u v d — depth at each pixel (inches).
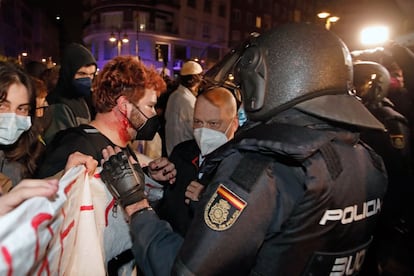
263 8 1855.3
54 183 32.9
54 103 110.8
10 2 1720.0
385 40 96.3
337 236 37.0
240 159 38.4
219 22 1711.4
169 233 41.6
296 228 35.2
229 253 34.2
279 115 39.9
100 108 59.9
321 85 37.7
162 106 177.5
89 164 47.7
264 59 39.8
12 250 26.7
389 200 96.6
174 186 77.1
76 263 46.1
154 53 1587.1
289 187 35.7
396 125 95.2
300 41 38.7
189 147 81.6
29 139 64.0
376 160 42.9
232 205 34.9
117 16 1601.9
